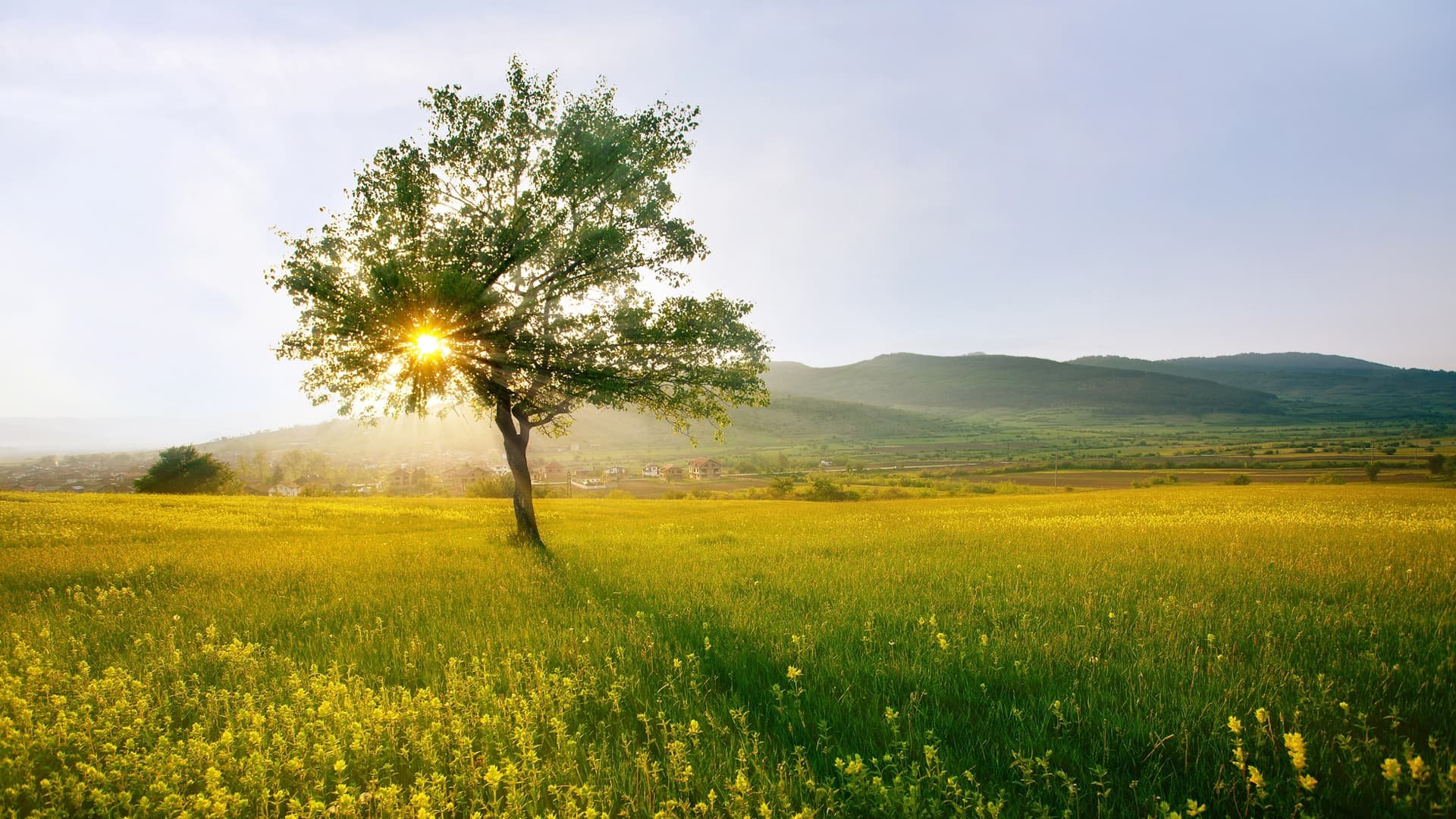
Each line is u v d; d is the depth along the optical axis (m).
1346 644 6.42
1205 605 8.22
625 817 3.76
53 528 25.09
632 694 5.64
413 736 4.70
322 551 18.44
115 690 5.71
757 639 7.24
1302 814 3.33
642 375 16.28
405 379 15.62
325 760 4.45
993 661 6.13
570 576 12.77
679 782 4.02
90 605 10.84
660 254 17.78
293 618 9.44
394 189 15.58
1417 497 41.47
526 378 16.44
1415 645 6.16
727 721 5.00
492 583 12.04
